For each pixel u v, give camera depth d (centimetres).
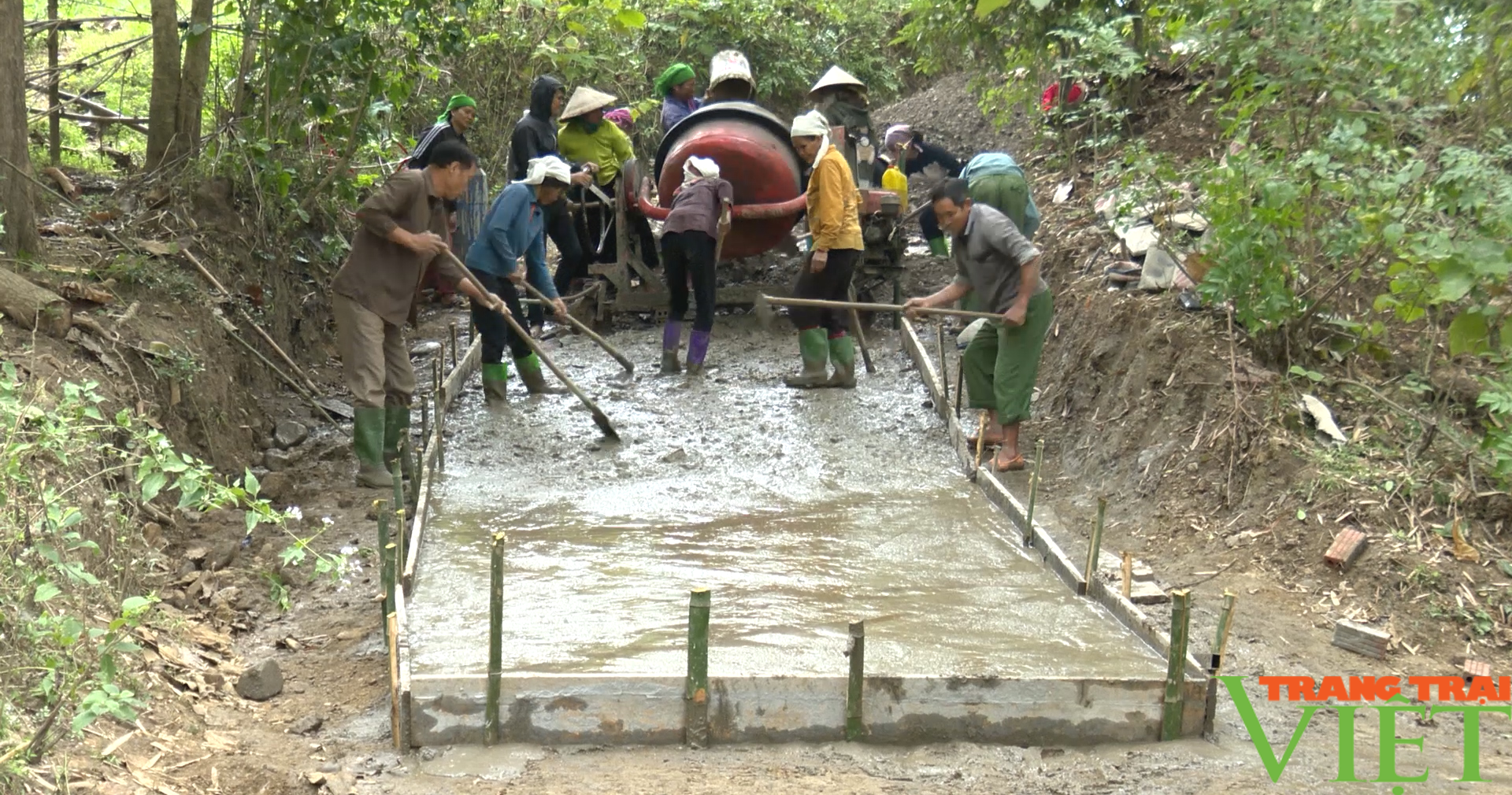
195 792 382
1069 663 479
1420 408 665
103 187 881
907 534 643
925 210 1055
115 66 1017
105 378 612
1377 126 674
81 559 475
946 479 730
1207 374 698
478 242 813
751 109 956
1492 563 577
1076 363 816
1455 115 698
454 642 495
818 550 616
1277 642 532
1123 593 542
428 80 1275
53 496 410
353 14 848
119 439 589
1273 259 663
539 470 736
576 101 994
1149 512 665
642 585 565
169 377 657
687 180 884
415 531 584
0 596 391
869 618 527
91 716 339
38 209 777
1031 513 630
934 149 1143
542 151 956
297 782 392
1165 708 434
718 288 1004
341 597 564
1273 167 668
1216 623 546
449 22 895
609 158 1012
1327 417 653
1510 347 481
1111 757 422
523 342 843
